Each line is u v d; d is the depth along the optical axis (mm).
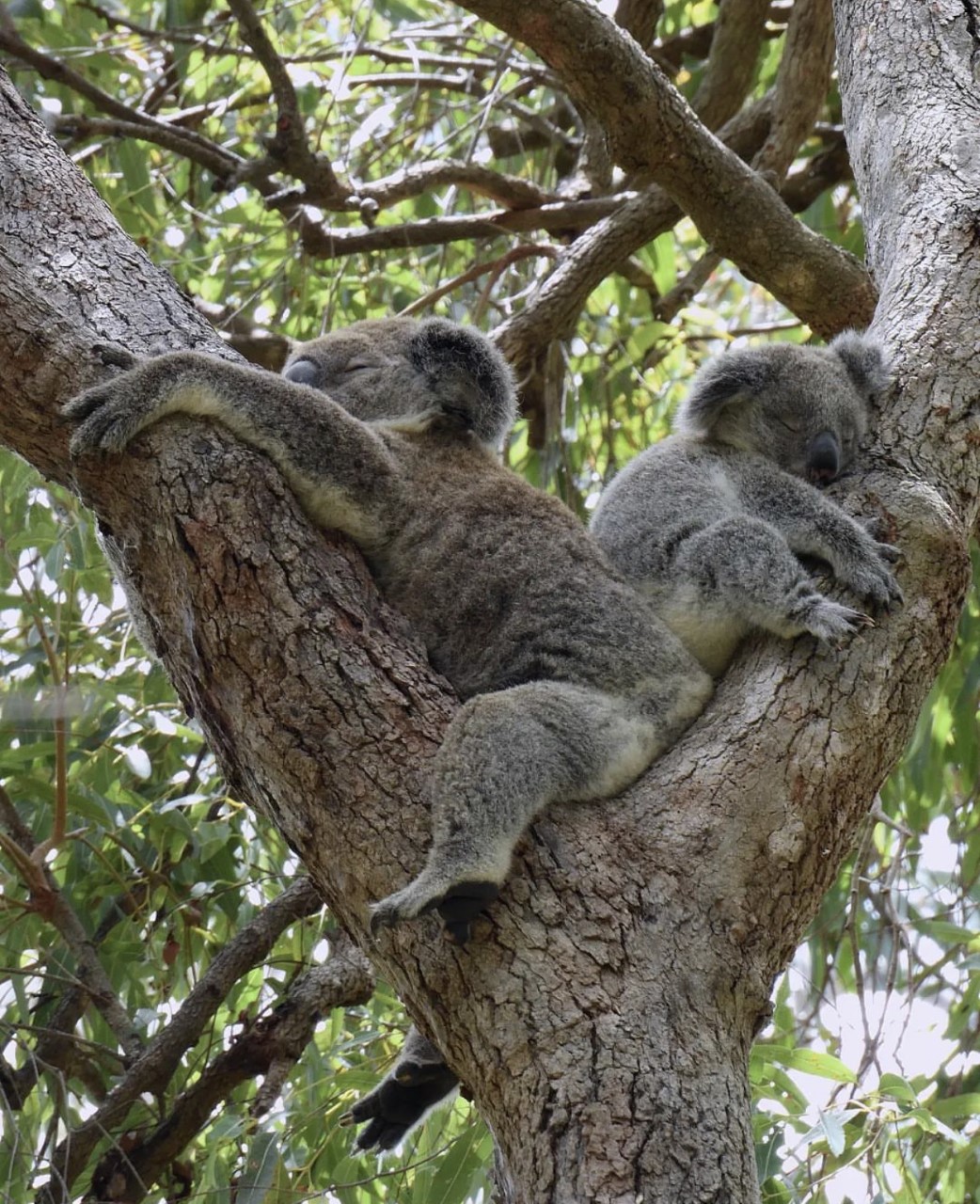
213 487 4195
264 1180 5539
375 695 4051
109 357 4441
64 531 6770
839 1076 5840
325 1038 6832
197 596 4121
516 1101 3547
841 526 4785
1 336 4480
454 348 5496
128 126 8281
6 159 4816
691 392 6070
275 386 4559
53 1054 6594
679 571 5148
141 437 4285
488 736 4066
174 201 9297
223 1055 6137
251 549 4137
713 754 4242
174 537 4168
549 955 3697
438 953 3748
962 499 5035
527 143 10297
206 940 7090
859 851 6832
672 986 3711
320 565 4219
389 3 9352
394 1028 6363
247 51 9148
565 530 5148
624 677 4734
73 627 7465
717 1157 3432
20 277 4562
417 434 5430
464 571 4926
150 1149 6059
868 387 5641
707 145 6617
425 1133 6074
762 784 4145
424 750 4000
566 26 6047
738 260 7070
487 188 8734
